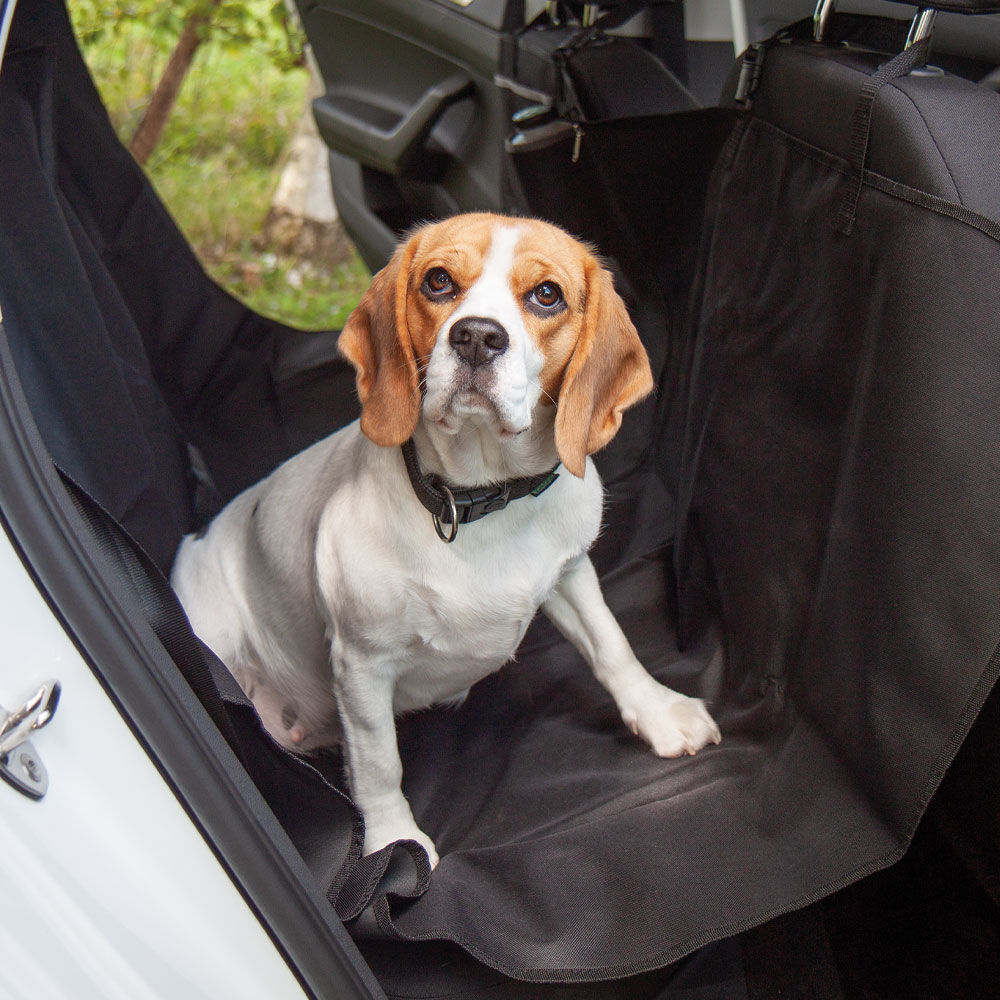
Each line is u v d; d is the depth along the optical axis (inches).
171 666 45.0
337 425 110.7
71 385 74.1
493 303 59.7
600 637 77.0
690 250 91.6
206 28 190.2
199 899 41.5
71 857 37.2
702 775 70.6
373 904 59.2
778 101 68.3
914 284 52.6
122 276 101.9
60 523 40.4
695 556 82.5
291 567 76.4
